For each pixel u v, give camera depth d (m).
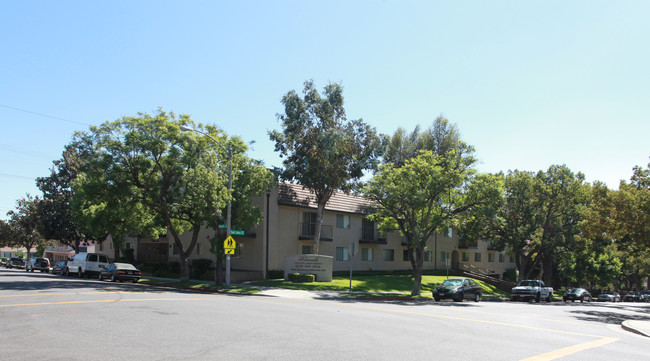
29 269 50.88
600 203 24.64
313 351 8.69
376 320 14.03
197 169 26.45
